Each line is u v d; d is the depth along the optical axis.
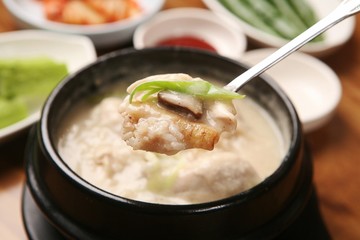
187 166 0.30
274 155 0.33
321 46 0.49
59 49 0.47
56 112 0.31
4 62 0.43
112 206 0.26
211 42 0.52
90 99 0.34
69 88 0.32
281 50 0.28
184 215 0.26
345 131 0.43
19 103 0.41
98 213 0.26
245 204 0.26
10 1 0.50
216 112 0.27
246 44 0.52
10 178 0.37
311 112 0.45
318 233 0.32
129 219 0.26
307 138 0.42
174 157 0.31
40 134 0.29
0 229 0.34
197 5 0.56
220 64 0.34
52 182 0.28
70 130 0.33
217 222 0.26
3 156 0.39
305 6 0.56
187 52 0.34
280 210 0.29
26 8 0.54
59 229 0.28
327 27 0.28
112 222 0.26
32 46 0.47
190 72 0.35
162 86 0.27
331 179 0.39
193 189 0.29
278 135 0.33
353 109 0.45
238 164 0.30
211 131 0.26
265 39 0.50
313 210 0.33
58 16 0.52
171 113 0.27
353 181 0.39
